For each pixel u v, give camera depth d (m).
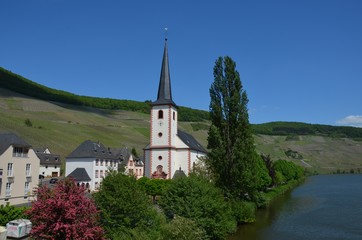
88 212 22.23
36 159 54.75
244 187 47.56
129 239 26.03
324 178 165.00
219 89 51.25
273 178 90.50
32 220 21.66
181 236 27.09
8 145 48.75
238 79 51.06
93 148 81.56
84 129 159.00
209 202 36.31
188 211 35.03
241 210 46.16
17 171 50.28
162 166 65.38
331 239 38.88
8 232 30.36
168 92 68.38
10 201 48.53
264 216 52.88
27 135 121.31
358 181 139.62
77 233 21.12
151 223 29.45
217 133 49.09
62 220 21.20
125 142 151.88
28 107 181.25
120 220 27.39
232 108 49.81
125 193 27.80
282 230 42.88
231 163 47.91
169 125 66.25
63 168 106.00
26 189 52.22
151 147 66.31
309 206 64.62
